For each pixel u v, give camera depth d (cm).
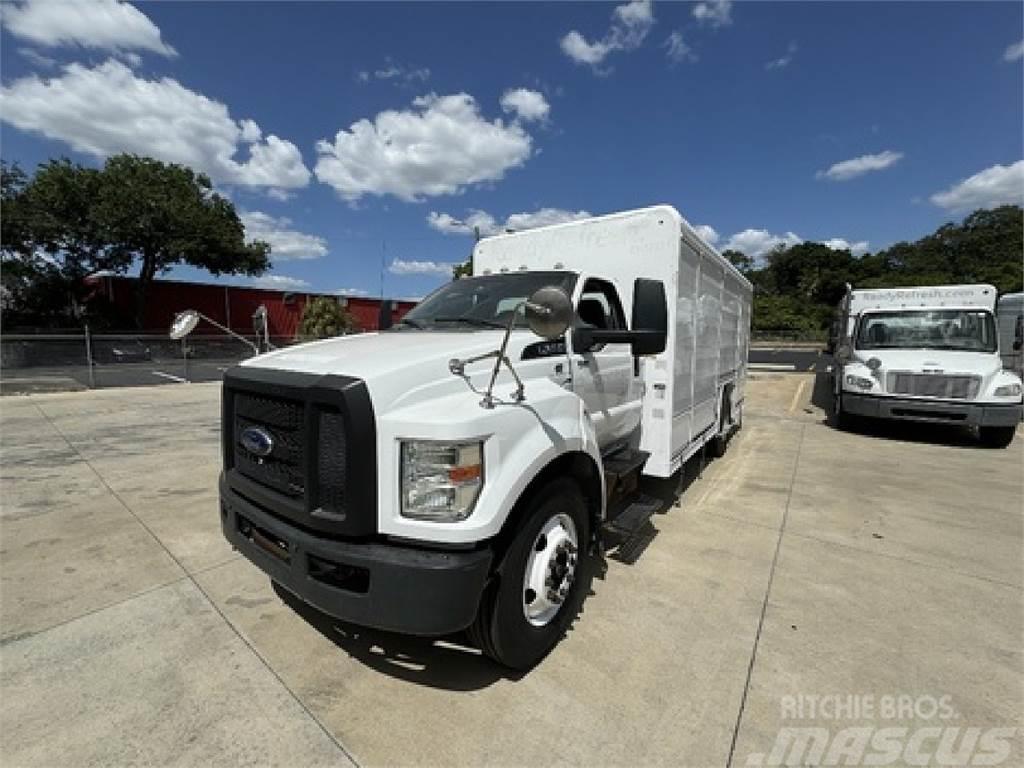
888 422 1020
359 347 275
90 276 3017
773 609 312
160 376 1678
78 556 375
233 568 357
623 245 449
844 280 6662
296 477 237
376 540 222
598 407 362
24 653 263
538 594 258
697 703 232
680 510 496
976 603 321
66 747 204
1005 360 1182
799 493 553
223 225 3112
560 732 215
